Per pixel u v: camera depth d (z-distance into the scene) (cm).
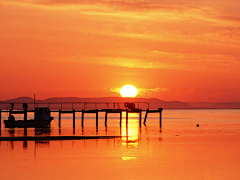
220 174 2617
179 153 3609
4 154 3556
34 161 3148
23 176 2553
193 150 3828
